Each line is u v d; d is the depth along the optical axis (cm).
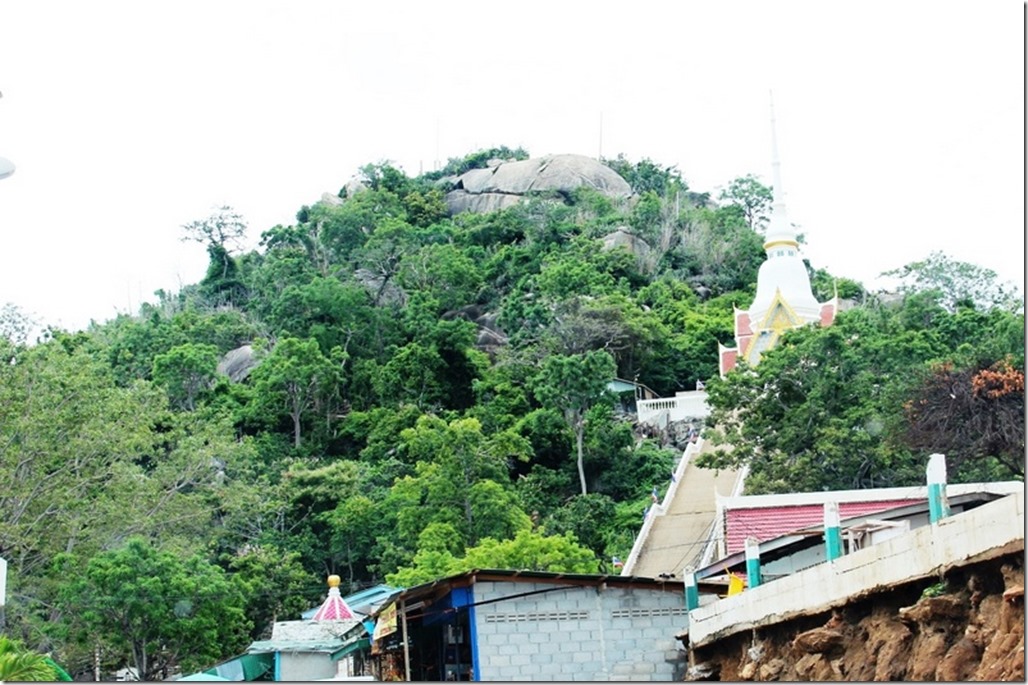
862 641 2572
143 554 6050
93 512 6562
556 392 9800
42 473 6400
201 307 15188
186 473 7412
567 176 17750
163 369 11319
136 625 5850
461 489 7550
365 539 8319
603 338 11875
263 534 8194
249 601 6888
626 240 14975
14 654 3103
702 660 3334
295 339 11244
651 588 3647
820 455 6638
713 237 15462
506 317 12600
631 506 8912
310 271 14062
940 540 2325
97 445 6606
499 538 7338
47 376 6575
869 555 2542
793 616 2802
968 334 7988
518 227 15488
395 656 3959
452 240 15475
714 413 7400
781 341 7612
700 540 7119
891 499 4694
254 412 11131
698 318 13225
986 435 5562
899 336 7294
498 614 3566
